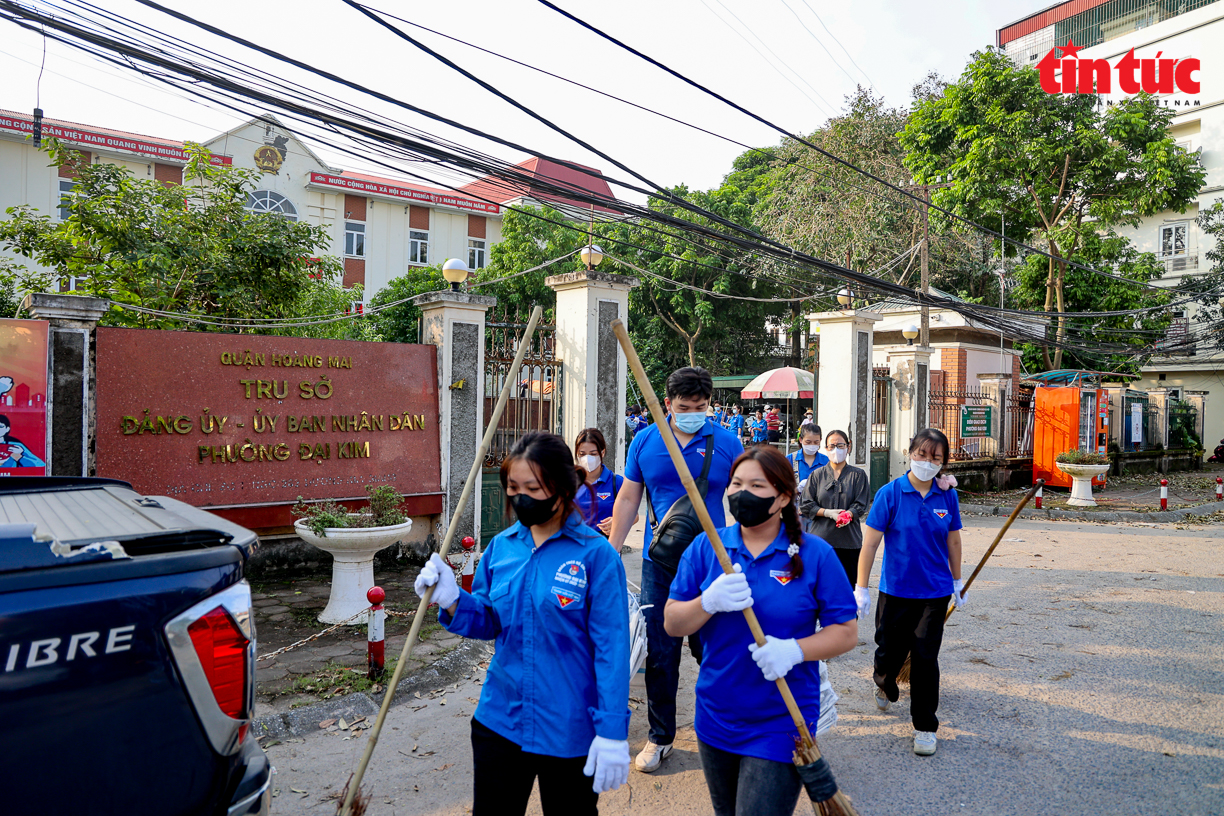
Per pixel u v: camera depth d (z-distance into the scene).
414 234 29.11
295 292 10.26
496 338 9.05
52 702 1.59
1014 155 18.55
